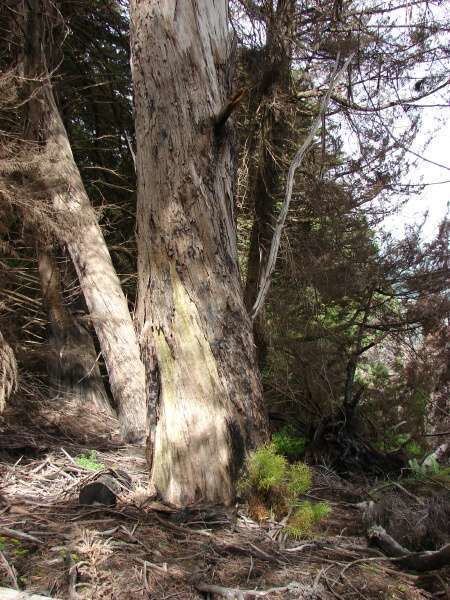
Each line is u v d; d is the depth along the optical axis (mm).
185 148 4199
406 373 9016
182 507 3803
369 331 10070
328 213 9805
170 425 3982
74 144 10461
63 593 2746
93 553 3059
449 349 9062
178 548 3287
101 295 6965
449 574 3281
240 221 11141
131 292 10523
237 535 3537
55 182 7137
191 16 4266
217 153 4320
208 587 2859
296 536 3623
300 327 9328
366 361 9523
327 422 6215
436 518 3910
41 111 7516
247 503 3865
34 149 6965
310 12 9812
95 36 10625
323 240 9789
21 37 7707
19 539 3197
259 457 3873
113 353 6738
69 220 7133
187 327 4059
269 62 9125
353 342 9648
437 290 9539
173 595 2826
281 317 9414
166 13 4219
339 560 3393
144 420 6453
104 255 7246
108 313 6891
